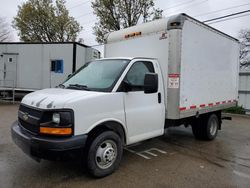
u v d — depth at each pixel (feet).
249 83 45.16
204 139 23.41
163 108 17.43
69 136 12.13
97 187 12.67
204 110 20.76
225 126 32.60
